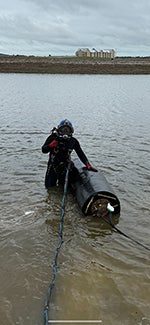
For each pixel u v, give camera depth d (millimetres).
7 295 4023
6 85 37688
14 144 10961
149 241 5355
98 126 14766
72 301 3955
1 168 8445
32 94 29094
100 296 4047
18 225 5672
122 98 27375
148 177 8125
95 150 10508
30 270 4500
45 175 7820
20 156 9562
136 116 17766
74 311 3803
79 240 5316
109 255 4922
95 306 3887
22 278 4336
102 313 3781
